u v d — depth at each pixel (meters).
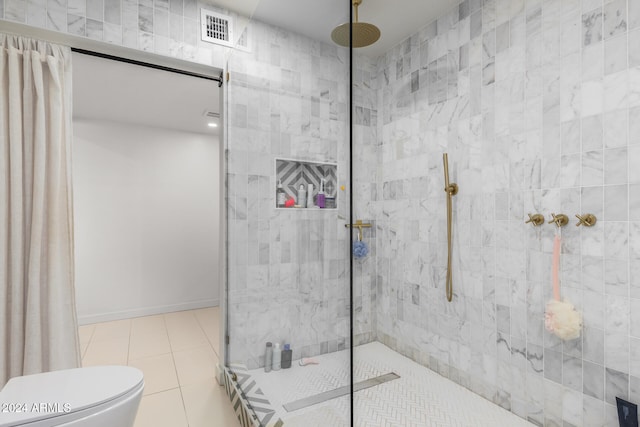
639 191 1.41
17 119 1.70
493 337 2.01
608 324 1.51
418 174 2.55
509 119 1.92
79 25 1.78
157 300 3.78
